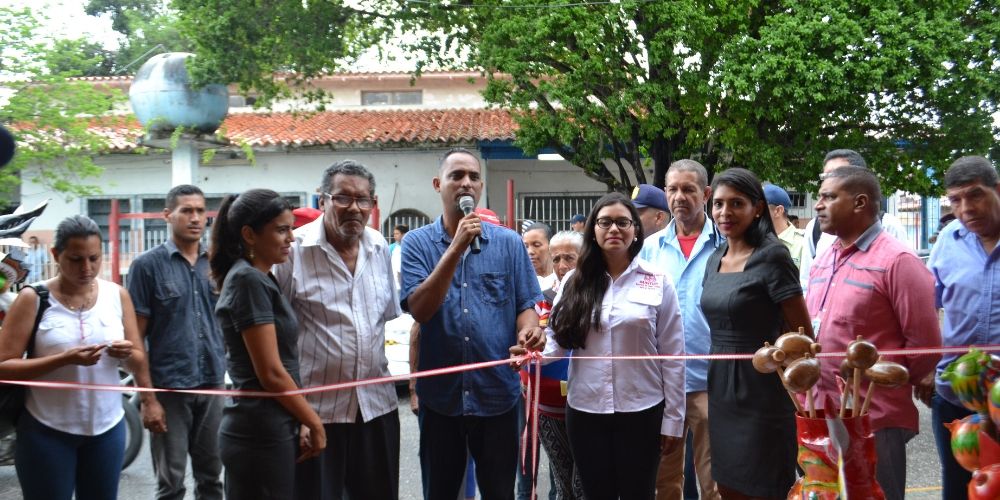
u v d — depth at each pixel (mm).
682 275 5102
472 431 4109
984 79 12766
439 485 4105
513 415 4133
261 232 3436
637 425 4152
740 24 13000
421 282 4098
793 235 6137
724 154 14398
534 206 18891
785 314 3789
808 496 3053
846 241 3959
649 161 15453
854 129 13922
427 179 18766
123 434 4145
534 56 13305
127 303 4398
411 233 4312
